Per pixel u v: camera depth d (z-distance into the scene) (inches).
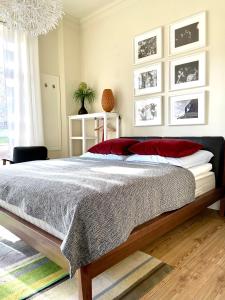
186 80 111.8
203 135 108.3
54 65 156.9
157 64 122.2
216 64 102.6
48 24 88.4
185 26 110.8
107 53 146.6
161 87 121.3
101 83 151.9
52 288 54.6
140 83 130.1
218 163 98.4
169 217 67.7
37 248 55.3
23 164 92.0
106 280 57.2
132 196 55.7
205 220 95.4
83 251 45.4
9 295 52.3
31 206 55.5
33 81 140.9
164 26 118.7
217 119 103.5
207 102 106.3
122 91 140.2
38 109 144.3
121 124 142.1
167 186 67.7
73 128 162.2
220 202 100.2
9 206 67.2
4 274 59.9
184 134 115.0
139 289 54.0
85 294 45.9
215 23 101.9
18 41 134.3
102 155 114.0
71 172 72.6
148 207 60.1
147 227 59.2
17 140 136.6
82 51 162.4
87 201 47.1
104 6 141.1
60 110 161.0
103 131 143.6
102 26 147.9
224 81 100.6
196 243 75.9
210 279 57.4
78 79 163.6
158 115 123.3
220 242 76.5
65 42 155.1
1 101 131.8
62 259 48.7
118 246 51.3
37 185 58.4
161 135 123.8
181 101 114.6
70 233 43.7
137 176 64.9
